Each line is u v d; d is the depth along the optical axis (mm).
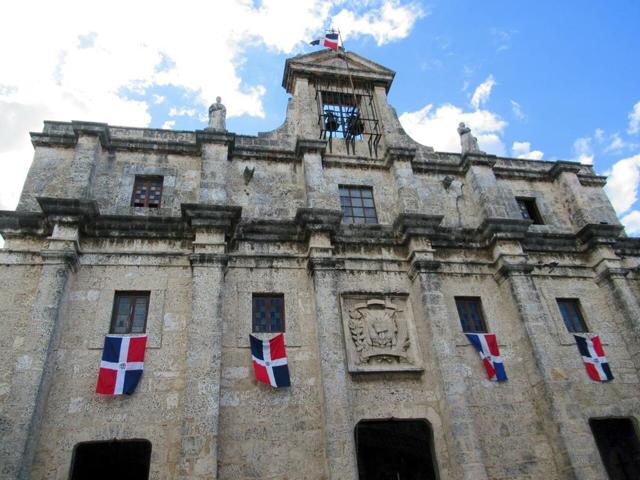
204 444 14188
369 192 21688
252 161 21125
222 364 16094
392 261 19453
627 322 19609
